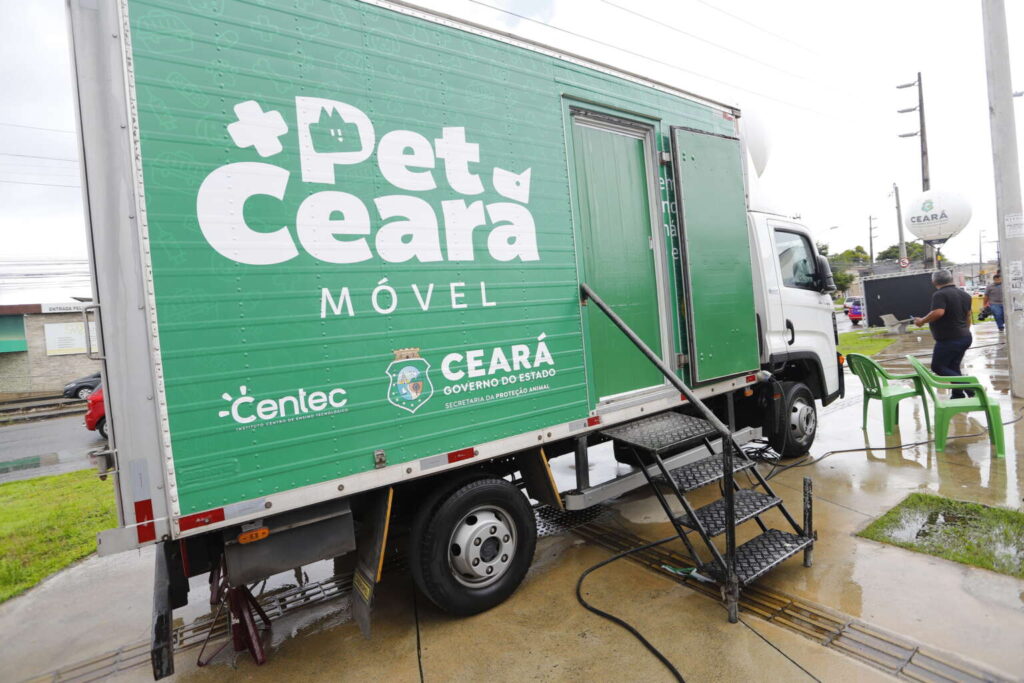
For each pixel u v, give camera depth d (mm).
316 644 2879
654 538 3875
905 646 2482
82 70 1991
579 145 3645
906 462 4992
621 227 3865
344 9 2578
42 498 6105
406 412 2686
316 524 2541
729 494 2850
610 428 3725
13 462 9211
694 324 4117
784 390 5191
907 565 3182
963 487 4258
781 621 2758
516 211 3174
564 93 3467
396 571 3684
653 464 3971
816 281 5816
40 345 21578
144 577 3854
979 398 5086
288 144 2387
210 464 2160
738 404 5285
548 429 3268
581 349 3482
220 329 2197
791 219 5730
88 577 3887
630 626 2793
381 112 2662
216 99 2223
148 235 2064
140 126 2066
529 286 3217
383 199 2648
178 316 2113
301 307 2393
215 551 2494
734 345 4453
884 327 19859
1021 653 2381
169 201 2109
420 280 2758
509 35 3201
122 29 2045
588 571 3420
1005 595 2824
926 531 3572
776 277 5230
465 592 2973
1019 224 6930
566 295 3412
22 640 3104
